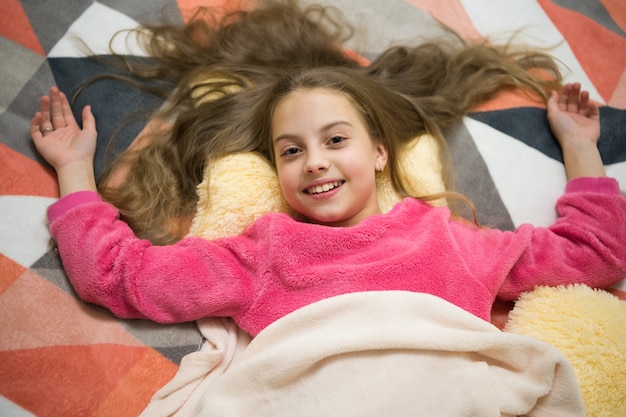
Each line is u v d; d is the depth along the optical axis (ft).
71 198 3.04
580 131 3.54
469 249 3.06
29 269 2.98
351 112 3.11
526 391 2.52
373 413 2.42
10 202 3.10
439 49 3.84
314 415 2.46
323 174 2.94
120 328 2.95
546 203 3.46
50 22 3.59
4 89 3.37
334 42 3.84
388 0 4.03
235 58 3.70
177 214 3.33
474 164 3.54
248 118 3.43
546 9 4.12
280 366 2.51
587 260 3.08
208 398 2.57
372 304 2.65
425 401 2.44
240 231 3.20
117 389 2.84
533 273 3.07
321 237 2.94
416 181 3.41
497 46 3.93
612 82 3.90
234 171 3.27
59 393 2.78
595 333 2.80
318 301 2.71
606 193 3.27
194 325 3.01
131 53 3.61
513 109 3.68
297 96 3.07
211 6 3.84
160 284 2.85
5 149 3.22
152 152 3.40
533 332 2.89
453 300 2.87
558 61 3.92
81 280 2.85
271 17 3.82
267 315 2.87
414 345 2.51
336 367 2.52
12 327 2.86
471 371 2.49
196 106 3.55
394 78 3.75
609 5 4.17
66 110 3.33
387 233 3.01
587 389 2.69
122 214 3.22
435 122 3.62
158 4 3.79
